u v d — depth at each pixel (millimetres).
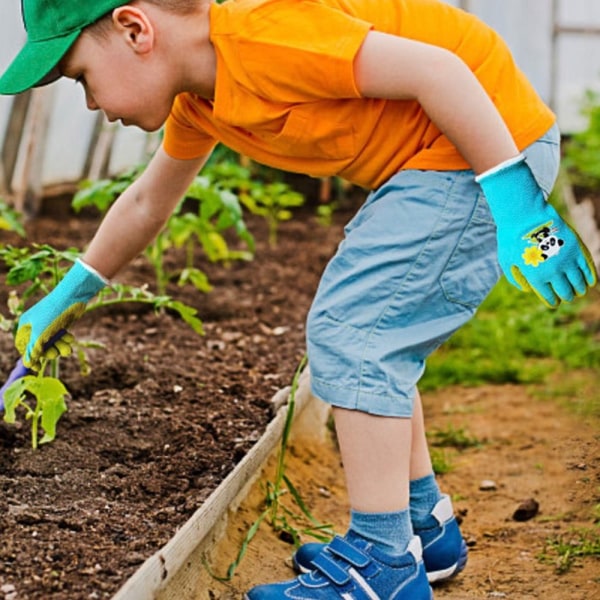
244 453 2059
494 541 2158
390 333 1752
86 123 4441
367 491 1742
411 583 1771
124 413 2209
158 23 1708
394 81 1671
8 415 1844
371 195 1819
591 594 1926
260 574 1934
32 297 2934
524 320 3422
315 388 1764
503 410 2811
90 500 1891
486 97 1684
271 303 3055
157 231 1983
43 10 1723
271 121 1722
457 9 1833
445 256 1753
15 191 4145
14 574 1670
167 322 2811
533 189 1674
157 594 1677
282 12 1683
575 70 6020
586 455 2488
